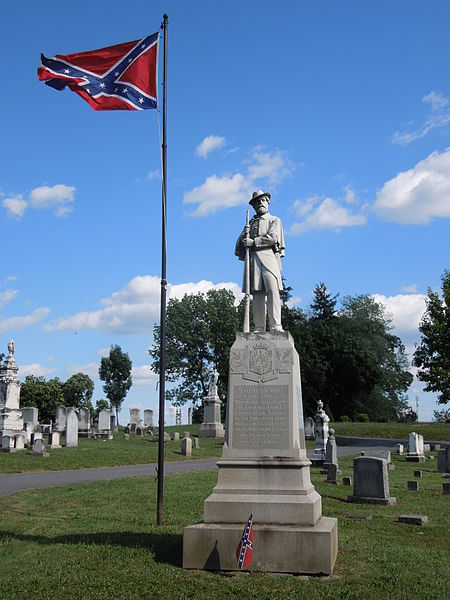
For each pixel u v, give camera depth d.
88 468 28.34
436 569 9.35
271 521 9.50
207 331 77.44
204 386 79.06
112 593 8.09
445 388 46.78
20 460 28.83
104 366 91.31
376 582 8.51
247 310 11.45
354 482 17.28
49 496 17.88
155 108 14.63
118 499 16.69
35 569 9.23
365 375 77.25
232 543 9.19
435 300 47.97
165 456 34.00
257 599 7.83
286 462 9.88
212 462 31.94
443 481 23.50
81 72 14.23
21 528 12.77
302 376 76.38
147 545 10.62
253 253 11.85
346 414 79.69
